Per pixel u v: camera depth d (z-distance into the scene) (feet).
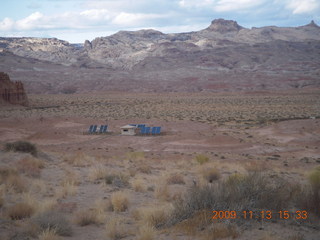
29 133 203.62
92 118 277.64
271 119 269.44
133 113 331.98
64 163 76.07
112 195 42.75
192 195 34.50
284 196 35.99
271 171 76.54
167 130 209.97
